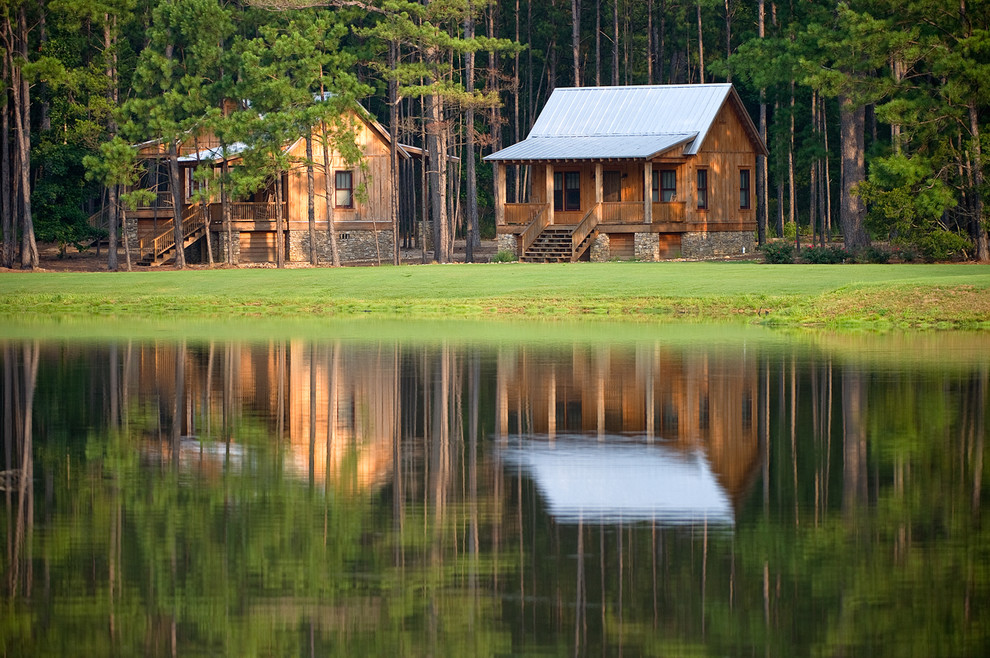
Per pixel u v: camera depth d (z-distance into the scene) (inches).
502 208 4291.3
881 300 2605.8
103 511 1034.7
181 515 1017.5
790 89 5068.9
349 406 1553.9
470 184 5221.5
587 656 728.3
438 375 1815.9
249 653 737.6
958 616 772.0
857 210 4074.8
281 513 1024.2
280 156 4138.8
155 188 5083.7
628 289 2982.3
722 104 4411.9
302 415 1487.5
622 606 799.1
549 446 1286.9
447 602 813.9
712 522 980.6
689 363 1919.3
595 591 827.4
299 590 840.3
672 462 1198.3
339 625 778.8
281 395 1641.2
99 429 1397.6
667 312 2765.7
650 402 1553.9
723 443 1288.1
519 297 2957.7
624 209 4178.2
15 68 4215.1
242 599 824.9
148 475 1163.9
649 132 4352.9
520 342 2245.3
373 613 797.2
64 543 941.2
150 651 742.5
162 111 4146.2
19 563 893.2
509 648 741.9
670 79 6894.7
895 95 3740.2
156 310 2984.7
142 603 816.9
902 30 3585.1
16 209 4439.0
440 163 4522.6
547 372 1835.6
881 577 844.0
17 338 2365.9
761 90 4884.4
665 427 1385.3
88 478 1152.2
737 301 2785.4
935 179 3508.9
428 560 894.4
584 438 1327.5
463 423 1427.2
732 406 1518.2
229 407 1546.5
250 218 4557.1
